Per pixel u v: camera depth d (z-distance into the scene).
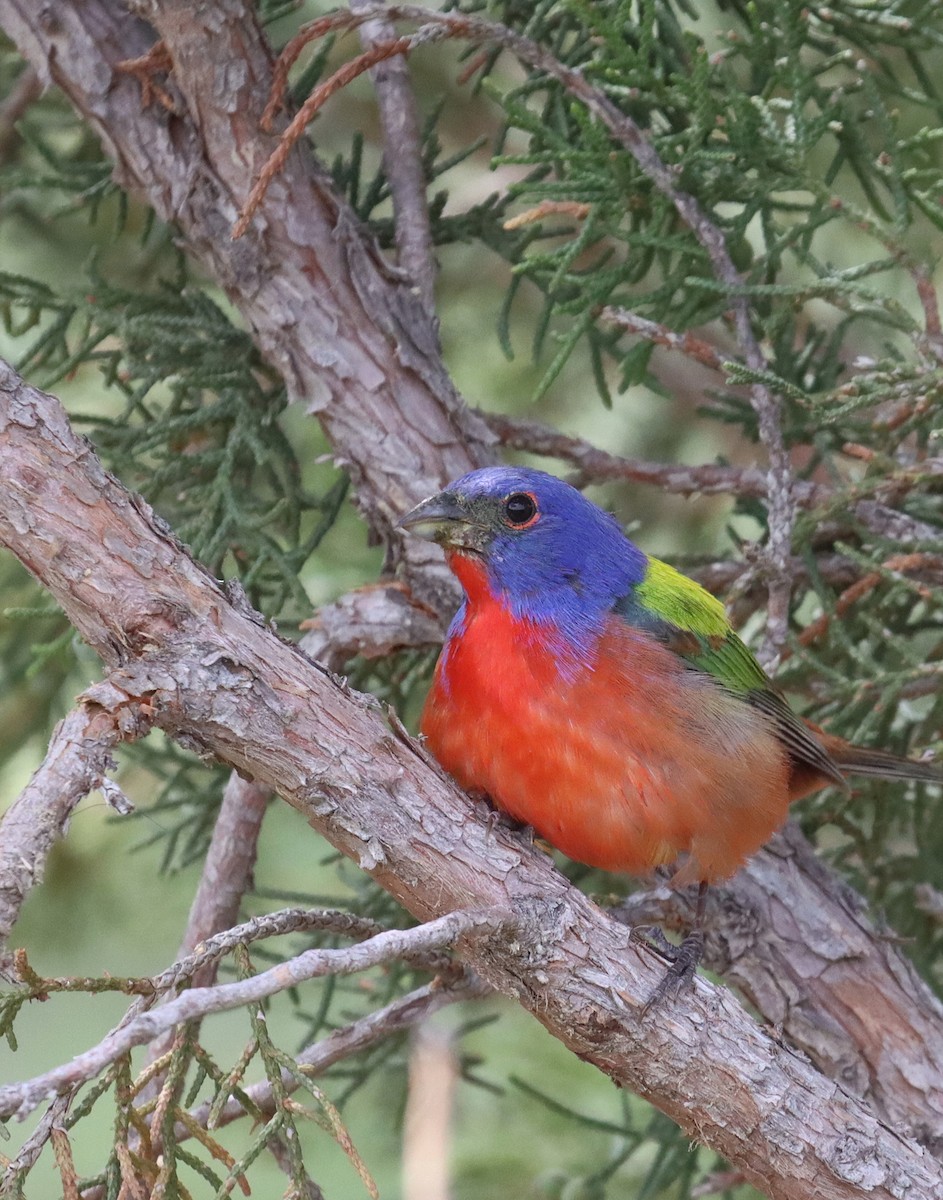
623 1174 12.77
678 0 11.11
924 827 12.04
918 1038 9.58
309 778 6.70
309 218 9.91
